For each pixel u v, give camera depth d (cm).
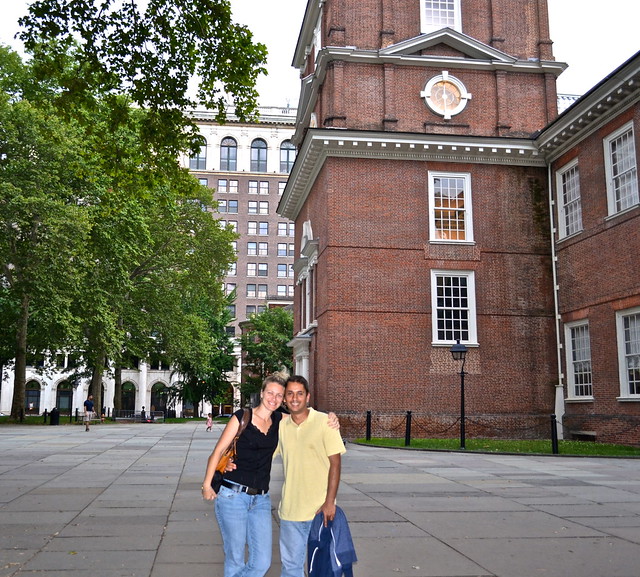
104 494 1165
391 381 2820
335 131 2883
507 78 3153
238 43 1605
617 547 762
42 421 5103
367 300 2859
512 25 3209
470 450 2105
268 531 523
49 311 3897
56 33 1565
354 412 2775
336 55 3030
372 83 3061
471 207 2998
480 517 946
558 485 1295
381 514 968
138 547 755
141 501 1088
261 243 10462
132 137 3584
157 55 1630
